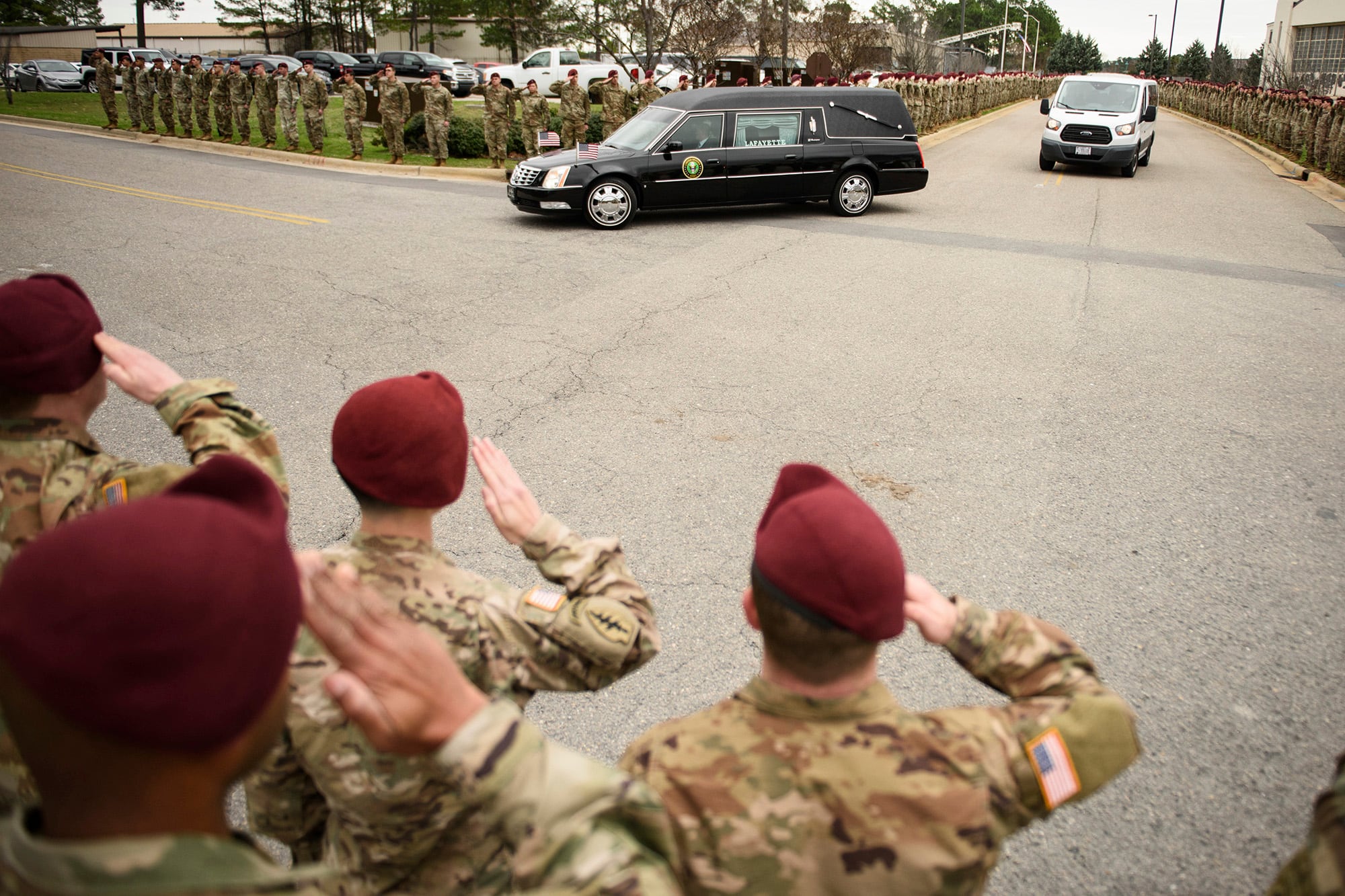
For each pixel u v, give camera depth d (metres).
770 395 6.63
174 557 0.77
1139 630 3.98
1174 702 3.54
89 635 0.74
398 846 1.56
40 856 0.80
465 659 1.61
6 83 28.08
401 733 0.96
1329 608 4.18
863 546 1.30
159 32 74.88
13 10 53.97
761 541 1.37
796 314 8.59
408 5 58.47
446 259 10.41
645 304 8.81
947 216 14.08
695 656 3.78
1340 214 15.05
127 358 1.91
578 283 9.52
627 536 4.69
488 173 17.39
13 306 1.74
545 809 1.02
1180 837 2.92
